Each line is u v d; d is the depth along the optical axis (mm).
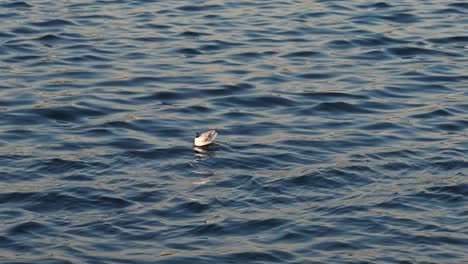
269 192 30625
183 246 27266
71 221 28672
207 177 31766
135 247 27172
